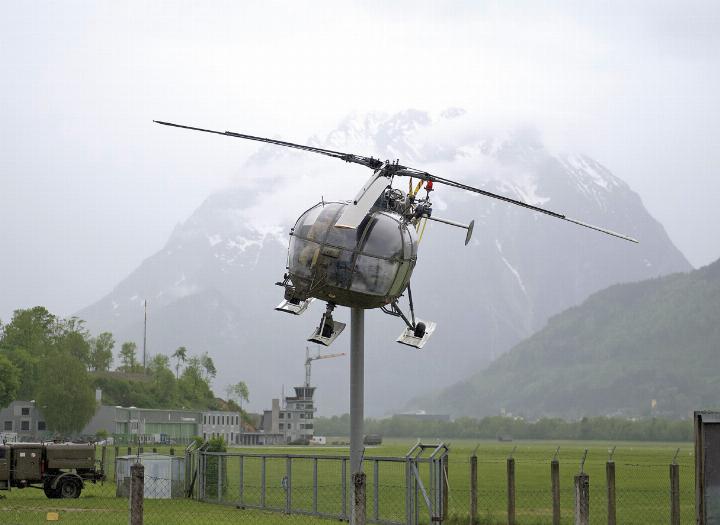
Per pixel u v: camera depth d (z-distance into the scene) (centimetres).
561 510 7525
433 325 5306
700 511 3161
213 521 5628
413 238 5150
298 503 7481
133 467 3050
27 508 6650
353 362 5291
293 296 5256
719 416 3203
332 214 5150
